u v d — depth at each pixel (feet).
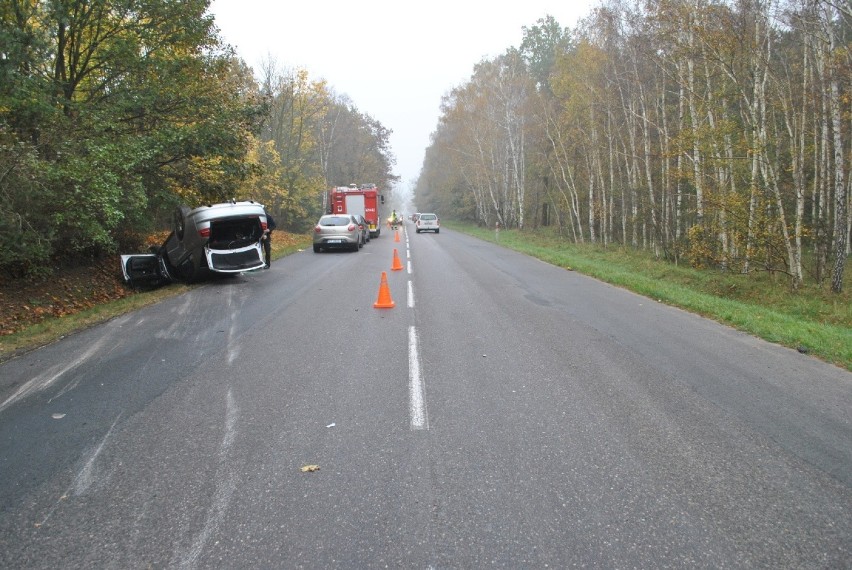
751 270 57.88
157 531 10.34
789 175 69.36
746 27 54.85
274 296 38.14
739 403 17.40
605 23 88.89
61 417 15.92
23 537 10.14
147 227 50.16
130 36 46.98
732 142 63.77
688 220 85.66
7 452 13.65
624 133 106.93
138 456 13.41
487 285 44.62
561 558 9.52
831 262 65.57
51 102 38.58
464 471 12.64
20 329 28.37
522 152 148.77
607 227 121.49
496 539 10.04
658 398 17.74
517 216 176.55
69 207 32.22
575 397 17.74
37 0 39.50
